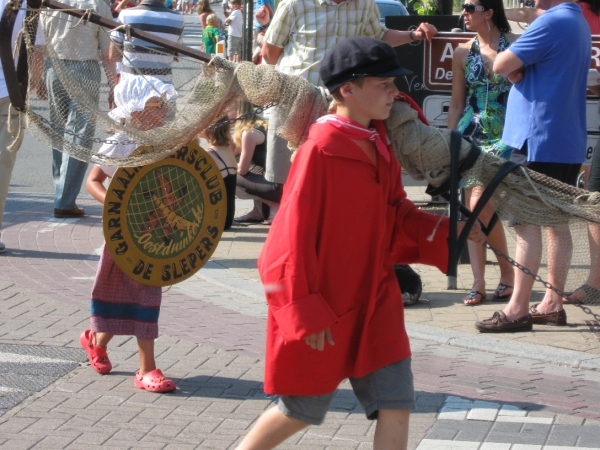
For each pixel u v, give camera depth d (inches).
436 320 271.4
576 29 247.9
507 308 261.4
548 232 183.9
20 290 297.6
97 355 223.9
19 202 445.1
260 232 390.3
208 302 292.0
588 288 190.9
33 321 267.0
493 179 150.0
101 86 175.3
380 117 142.9
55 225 394.6
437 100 348.5
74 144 174.2
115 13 565.9
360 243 144.4
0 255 342.0
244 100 174.1
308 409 148.0
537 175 154.5
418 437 191.3
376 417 151.9
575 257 189.6
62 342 249.4
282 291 138.0
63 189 406.0
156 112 175.9
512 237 207.9
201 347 247.6
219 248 361.4
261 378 226.2
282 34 305.0
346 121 142.7
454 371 231.1
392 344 149.1
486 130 286.8
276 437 150.7
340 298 144.6
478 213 150.3
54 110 172.4
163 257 201.8
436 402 210.2
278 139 318.0
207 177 202.2
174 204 200.1
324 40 301.0
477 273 288.8
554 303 265.6
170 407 207.2
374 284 146.3
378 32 317.4
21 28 169.2
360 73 139.6
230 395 214.8
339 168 141.1
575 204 154.9
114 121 173.0
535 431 194.2
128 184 195.5
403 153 151.0
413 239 155.1
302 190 138.7
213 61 168.4
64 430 193.5
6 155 329.4
